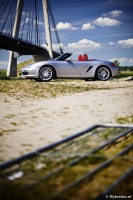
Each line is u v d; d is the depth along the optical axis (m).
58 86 8.22
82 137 2.79
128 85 9.00
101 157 2.18
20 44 53.09
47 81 9.59
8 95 6.30
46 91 7.24
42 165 2.06
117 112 4.14
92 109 4.46
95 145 2.50
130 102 5.09
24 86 7.85
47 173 1.88
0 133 3.05
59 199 1.49
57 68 9.55
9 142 2.68
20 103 5.39
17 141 2.72
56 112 4.32
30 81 9.69
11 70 56.19
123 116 3.83
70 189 1.61
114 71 10.19
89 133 2.94
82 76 9.90
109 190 1.46
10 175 1.86
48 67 9.53
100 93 6.68
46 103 5.36
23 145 2.58
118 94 6.36
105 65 10.09
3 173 1.90
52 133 3.02
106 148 2.45
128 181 1.71
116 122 3.45
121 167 1.94
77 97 6.08
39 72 9.48
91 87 8.47
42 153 2.27
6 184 1.70
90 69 9.95
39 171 1.93
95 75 10.08
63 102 5.38
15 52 56.69
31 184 1.65
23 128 3.29
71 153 2.26
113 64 10.21
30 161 2.15
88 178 1.76
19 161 1.96
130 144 2.51
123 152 2.16
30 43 58.88
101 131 3.01
